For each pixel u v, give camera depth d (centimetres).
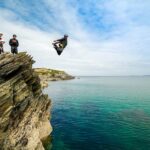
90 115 5006
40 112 3103
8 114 1977
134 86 16238
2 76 2109
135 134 3431
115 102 7225
